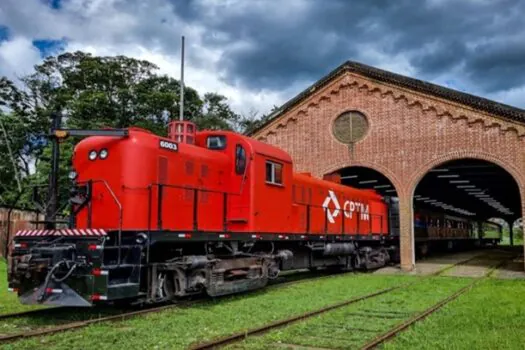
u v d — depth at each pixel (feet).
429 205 155.74
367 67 78.89
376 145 77.61
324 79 81.41
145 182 35.53
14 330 28.45
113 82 133.08
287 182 50.62
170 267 36.40
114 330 28.02
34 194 36.27
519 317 33.53
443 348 24.49
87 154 36.73
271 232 47.01
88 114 125.90
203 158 41.73
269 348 24.64
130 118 132.57
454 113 72.54
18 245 33.32
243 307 36.88
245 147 44.62
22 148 133.80
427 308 37.60
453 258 111.34
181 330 28.30
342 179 102.01
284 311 35.32
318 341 26.27
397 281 58.44
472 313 35.29
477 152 70.49
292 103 83.20
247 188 44.09
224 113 184.03
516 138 68.28
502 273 71.26
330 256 65.51
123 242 33.78
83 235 31.78
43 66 142.92
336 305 37.60
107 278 30.45
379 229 82.64
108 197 35.24
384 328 29.73
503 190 120.67
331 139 80.69
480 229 211.61
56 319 32.07
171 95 133.28
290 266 55.11
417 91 75.25
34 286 31.89
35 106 141.18
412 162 74.95
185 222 38.99
